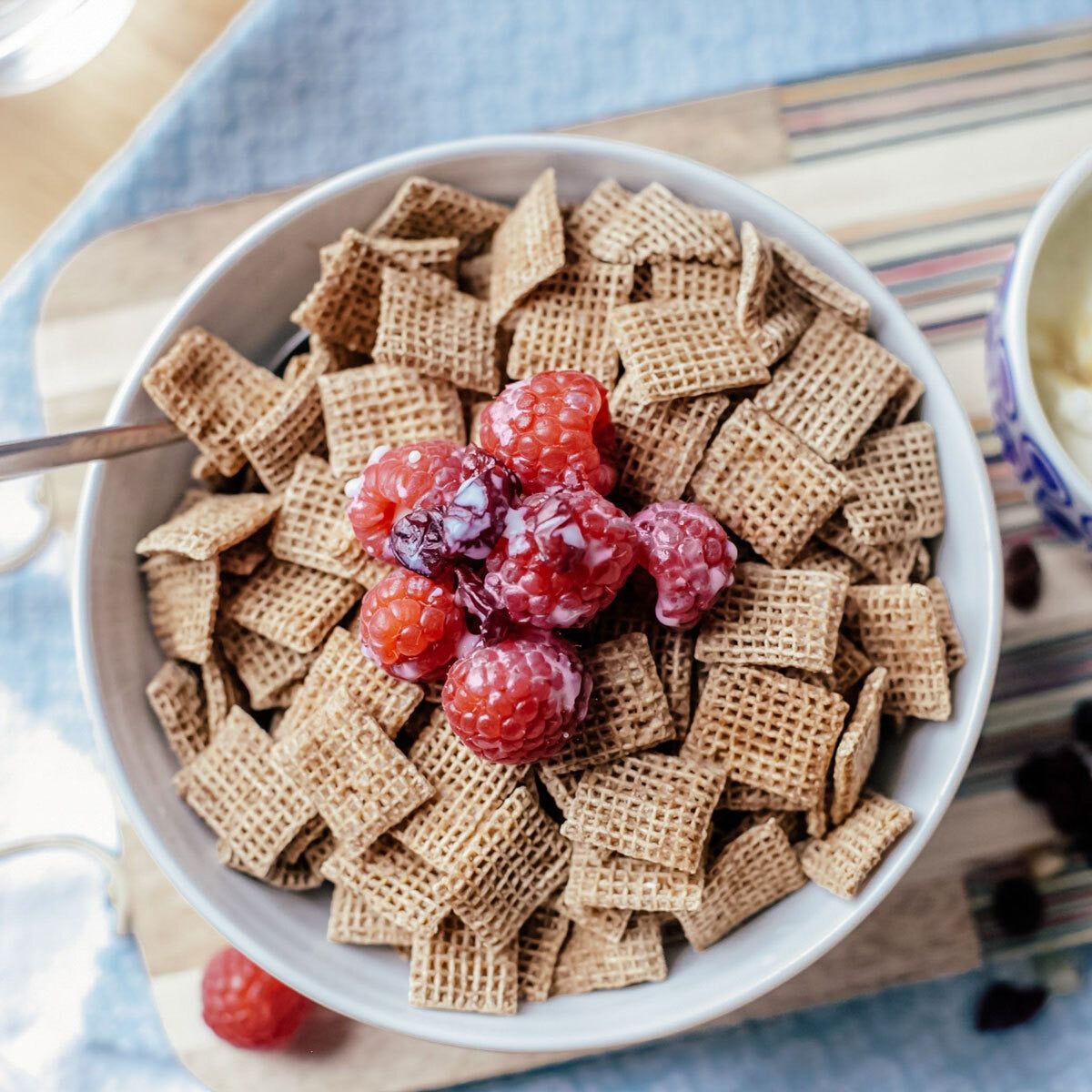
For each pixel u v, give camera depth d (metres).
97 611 0.53
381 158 0.57
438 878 0.52
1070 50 0.57
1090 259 0.53
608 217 0.53
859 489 0.52
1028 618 0.56
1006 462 0.56
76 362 0.57
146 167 0.57
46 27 0.58
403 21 0.58
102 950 0.58
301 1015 0.56
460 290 0.54
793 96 0.57
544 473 0.50
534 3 0.58
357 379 0.52
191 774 0.53
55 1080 0.57
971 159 0.57
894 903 0.56
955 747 0.51
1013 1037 0.56
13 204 0.58
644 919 0.52
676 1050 0.56
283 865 0.53
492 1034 0.52
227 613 0.53
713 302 0.52
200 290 0.53
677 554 0.50
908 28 0.57
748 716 0.51
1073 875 0.56
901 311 0.52
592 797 0.51
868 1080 0.56
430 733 0.52
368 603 0.50
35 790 0.58
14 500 0.58
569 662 0.50
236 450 0.53
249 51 0.57
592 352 0.52
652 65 0.57
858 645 0.52
